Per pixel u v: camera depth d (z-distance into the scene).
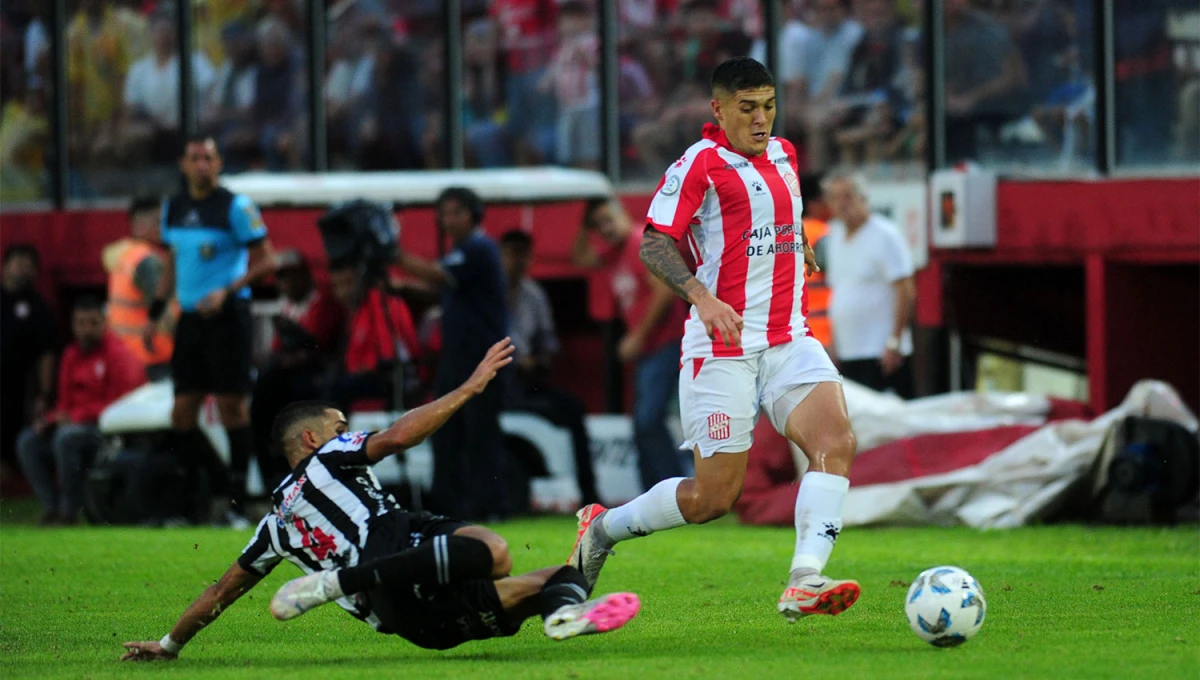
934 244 51.03
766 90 21.55
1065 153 51.66
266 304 54.44
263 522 19.64
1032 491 40.81
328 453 19.25
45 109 64.75
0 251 64.62
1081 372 54.75
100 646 22.48
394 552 18.78
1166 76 50.09
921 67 53.56
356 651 21.53
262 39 61.97
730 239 21.59
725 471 21.52
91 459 47.94
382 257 42.50
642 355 44.12
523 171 55.22
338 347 46.03
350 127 61.25
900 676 17.91
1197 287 51.91
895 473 41.62
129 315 51.81
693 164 21.55
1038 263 50.62
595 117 58.41
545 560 33.19
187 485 43.97
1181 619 22.92
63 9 64.19
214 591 20.12
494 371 18.98
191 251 41.16
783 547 35.88
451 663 19.86
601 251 50.91
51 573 31.88
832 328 45.81
